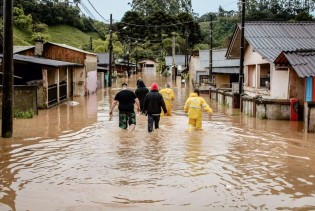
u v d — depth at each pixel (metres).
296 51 16.30
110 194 6.88
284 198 6.71
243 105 20.12
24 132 13.50
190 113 14.11
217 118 17.80
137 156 9.81
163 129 14.19
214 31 84.19
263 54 20.00
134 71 97.00
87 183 7.54
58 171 8.42
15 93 17.80
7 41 12.28
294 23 24.45
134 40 112.75
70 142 11.69
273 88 19.28
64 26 102.94
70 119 17.06
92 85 36.50
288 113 17.12
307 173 8.32
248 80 26.81
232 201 6.55
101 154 10.05
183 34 108.75
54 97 23.78
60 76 27.95
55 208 6.18
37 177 7.96
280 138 12.62
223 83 38.12
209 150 10.60
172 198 6.68
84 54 32.34
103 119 17.06
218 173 8.29
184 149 10.69
